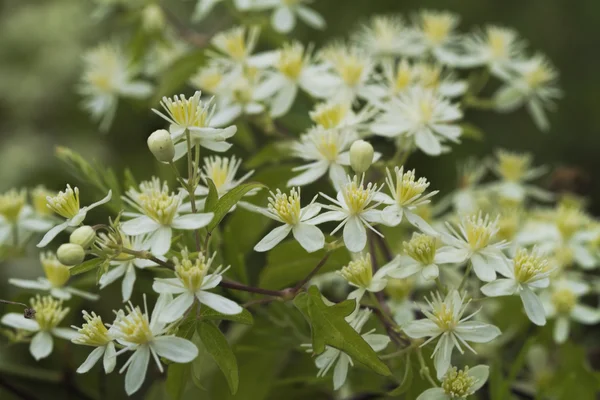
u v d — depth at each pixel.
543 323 0.47
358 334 0.46
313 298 0.46
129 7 0.63
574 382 0.54
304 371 0.55
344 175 0.49
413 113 0.52
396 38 0.60
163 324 0.46
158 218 0.46
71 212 0.47
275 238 0.47
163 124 0.79
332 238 0.49
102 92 0.62
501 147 0.96
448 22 0.60
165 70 0.62
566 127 0.99
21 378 0.56
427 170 0.89
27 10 0.97
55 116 0.96
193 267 0.45
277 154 0.54
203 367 0.51
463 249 0.48
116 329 0.46
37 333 0.51
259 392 0.54
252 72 0.55
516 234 0.57
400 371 0.51
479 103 0.60
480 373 0.47
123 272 0.48
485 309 0.57
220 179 0.49
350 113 0.51
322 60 0.58
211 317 0.46
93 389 0.62
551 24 0.99
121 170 0.89
